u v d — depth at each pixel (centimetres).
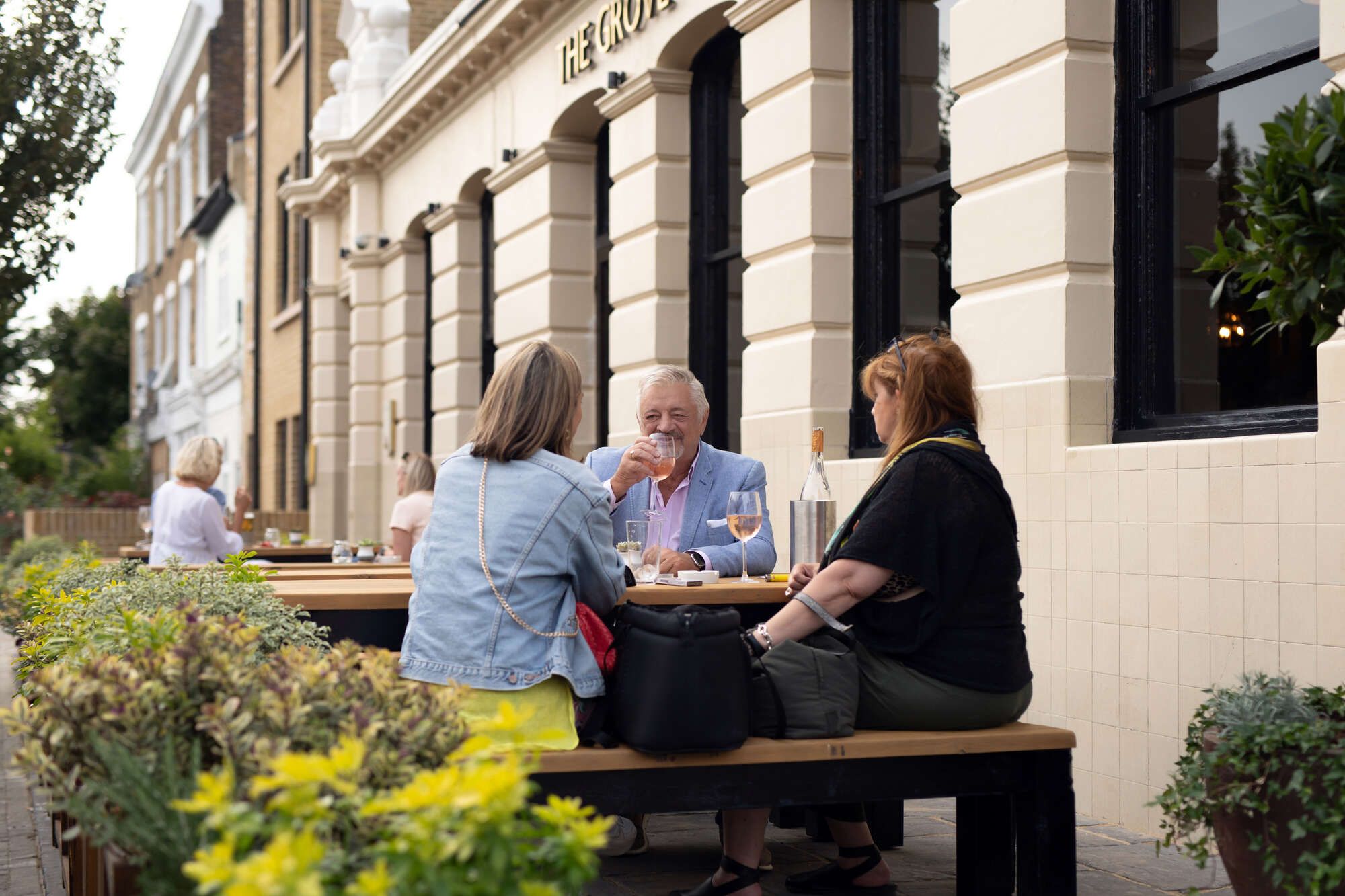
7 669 1033
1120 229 561
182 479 800
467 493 355
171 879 213
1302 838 311
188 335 3572
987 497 371
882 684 367
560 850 195
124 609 366
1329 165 288
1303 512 448
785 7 772
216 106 3306
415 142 1491
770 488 782
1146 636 509
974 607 370
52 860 497
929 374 383
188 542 782
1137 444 516
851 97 755
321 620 441
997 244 596
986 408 594
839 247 754
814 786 348
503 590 342
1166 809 346
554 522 348
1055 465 555
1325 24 458
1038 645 564
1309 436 446
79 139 1256
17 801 609
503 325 1238
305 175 1989
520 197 1194
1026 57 579
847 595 368
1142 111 560
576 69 1066
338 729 234
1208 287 527
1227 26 523
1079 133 559
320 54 1948
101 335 5144
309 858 170
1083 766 539
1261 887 322
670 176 947
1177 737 495
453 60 1294
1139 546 513
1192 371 535
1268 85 506
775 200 782
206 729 235
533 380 362
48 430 4091
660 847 484
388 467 1589
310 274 1986
